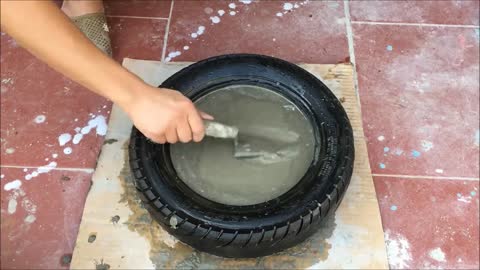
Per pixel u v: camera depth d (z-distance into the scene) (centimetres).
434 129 124
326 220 101
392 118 126
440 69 135
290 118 111
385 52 139
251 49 139
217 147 107
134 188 111
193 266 102
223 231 90
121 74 75
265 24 145
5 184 115
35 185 115
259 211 94
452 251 106
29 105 128
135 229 106
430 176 117
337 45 140
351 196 110
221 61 115
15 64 136
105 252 103
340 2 149
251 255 97
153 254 103
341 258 103
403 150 121
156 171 98
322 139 105
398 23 145
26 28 64
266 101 114
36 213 111
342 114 107
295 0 149
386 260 103
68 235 108
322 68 132
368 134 123
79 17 133
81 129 124
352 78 130
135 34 142
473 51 139
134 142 102
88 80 72
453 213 112
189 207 94
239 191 100
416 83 132
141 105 78
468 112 127
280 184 102
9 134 123
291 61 136
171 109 80
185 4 149
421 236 108
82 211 111
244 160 105
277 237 91
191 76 113
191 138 90
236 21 145
